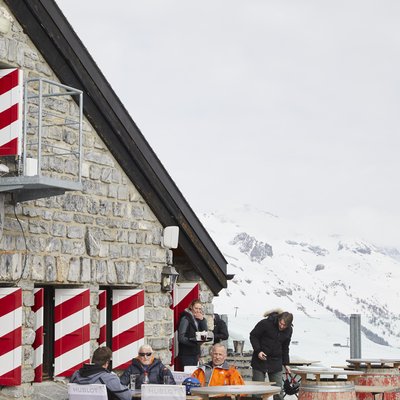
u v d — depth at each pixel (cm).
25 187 1869
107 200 2177
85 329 2061
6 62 1944
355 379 2331
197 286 2506
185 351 2364
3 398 1925
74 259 2072
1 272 1898
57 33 2048
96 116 2155
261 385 1925
